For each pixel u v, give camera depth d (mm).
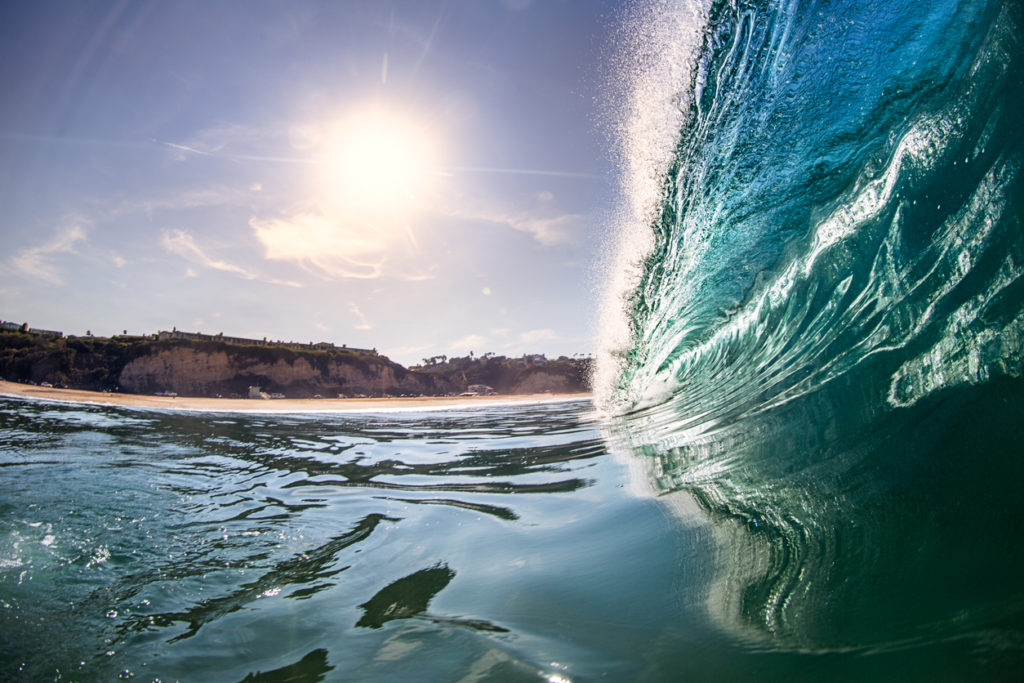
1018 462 1754
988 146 3125
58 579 2453
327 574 2529
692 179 7477
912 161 3777
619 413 8023
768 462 2812
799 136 5766
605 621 1801
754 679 1354
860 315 3578
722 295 6574
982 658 1194
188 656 1807
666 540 2387
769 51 6324
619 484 3617
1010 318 2314
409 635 1869
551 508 3357
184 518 3463
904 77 4684
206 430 8914
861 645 1367
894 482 2029
